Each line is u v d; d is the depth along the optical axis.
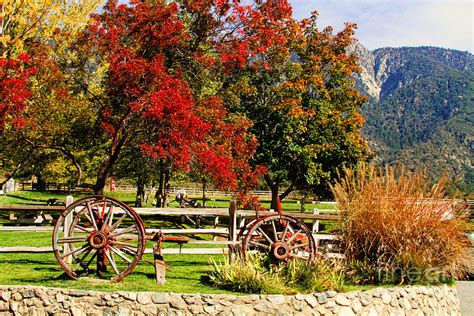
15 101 13.98
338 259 10.46
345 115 23.59
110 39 15.48
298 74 22.09
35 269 10.12
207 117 16.27
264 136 21.50
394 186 10.58
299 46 23.16
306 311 8.71
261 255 10.48
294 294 8.82
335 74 23.30
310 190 24.28
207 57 17.33
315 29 24.05
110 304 8.30
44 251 10.20
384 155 182.38
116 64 14.66
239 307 8.43
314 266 9.70
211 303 8.38
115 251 9.39
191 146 15.09
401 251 10.14
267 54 22.08
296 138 21.81
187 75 17.62
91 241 9.30
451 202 10.63
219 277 9.48
